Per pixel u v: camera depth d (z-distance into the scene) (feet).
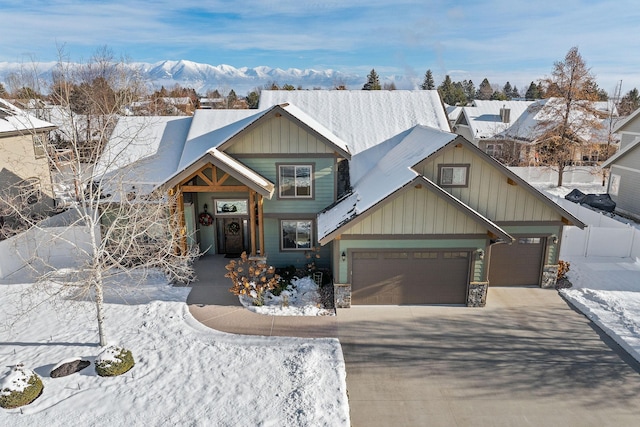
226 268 56.54
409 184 46.32
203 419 32.01
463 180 52.24
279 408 33.27
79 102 86.43
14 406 32.45
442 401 35.42
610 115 124.16
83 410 32.60
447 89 328.29
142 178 56.39
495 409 34.53
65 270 58.08
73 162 41.86
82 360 38.19
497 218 53.47
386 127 71.87
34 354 39.83
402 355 41.70
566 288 55.36
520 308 50.85
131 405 33.32
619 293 53.72
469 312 49.98
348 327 46.62
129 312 48.08
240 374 37.37
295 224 60.44
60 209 84.74
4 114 73.20
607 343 43.70
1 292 53.01
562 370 39.42
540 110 136.05
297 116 59.57
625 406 34.88
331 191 59.26
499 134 141.28
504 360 40.88
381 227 48.80
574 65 114.62
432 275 50.96
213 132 65.82
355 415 33.81
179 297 52.01
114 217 57.06
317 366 38.91
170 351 40.70
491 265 55.72
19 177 74.54
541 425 32.86
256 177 56.49
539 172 124.47
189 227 60.18
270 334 44.75
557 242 54.24
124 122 68.49
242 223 63.57
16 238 47.96
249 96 268.82
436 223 48.70
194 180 59.31
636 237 64.34
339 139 67.92
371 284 50.98
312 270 58.18
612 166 95.86
